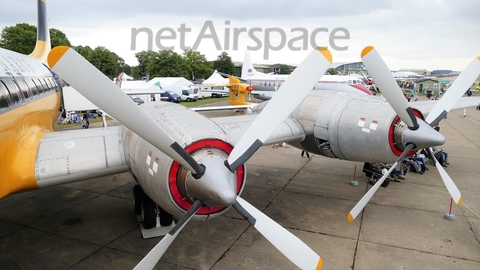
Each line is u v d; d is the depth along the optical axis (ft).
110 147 18.10
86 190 27.71
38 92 22.45
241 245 18.60
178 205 13.46
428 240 19.10
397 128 19.95
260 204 24.50
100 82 9.96
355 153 21.70
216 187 11.86
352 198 25.73
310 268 12.16
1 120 14.85
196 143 13.20
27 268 16.30
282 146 45.19
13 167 15.49
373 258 17.21
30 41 153.58
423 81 162.09
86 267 16.40
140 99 90.27
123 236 19.65
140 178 15.11
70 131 20.33
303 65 13.89
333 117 22.25
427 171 33.04
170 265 16.58
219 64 239.71
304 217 22.25
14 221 21.74
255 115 25.95
